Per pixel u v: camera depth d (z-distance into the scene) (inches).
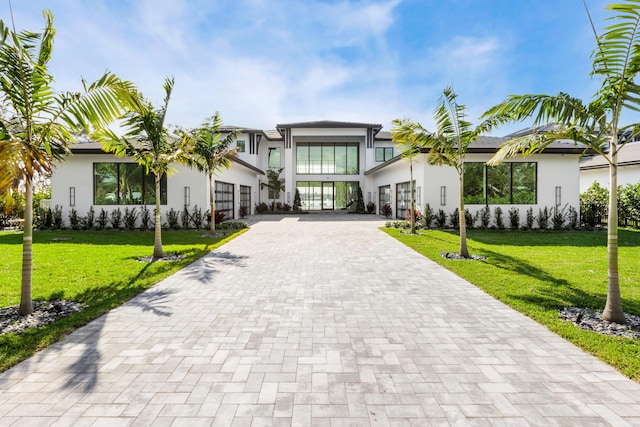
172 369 121.9
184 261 312.0
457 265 295.3
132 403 101.7
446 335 152.3
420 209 626.2
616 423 93.1
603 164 774.5
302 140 1203.9
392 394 106.7
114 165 631.8
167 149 380.2
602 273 264.1
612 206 167.0
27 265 175.5
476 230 583.5
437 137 342.0
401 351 136.6
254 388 109.9
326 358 130.6
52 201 630.5
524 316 176.2
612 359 127.3
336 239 471.8
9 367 122.4
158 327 160.6
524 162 611.8
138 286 226.7
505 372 120.3
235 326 162.2
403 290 224.8
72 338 147.6
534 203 615.2
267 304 195.3
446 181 606.9
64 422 93.1
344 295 213.5
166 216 633.0
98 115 195.9
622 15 154.4
